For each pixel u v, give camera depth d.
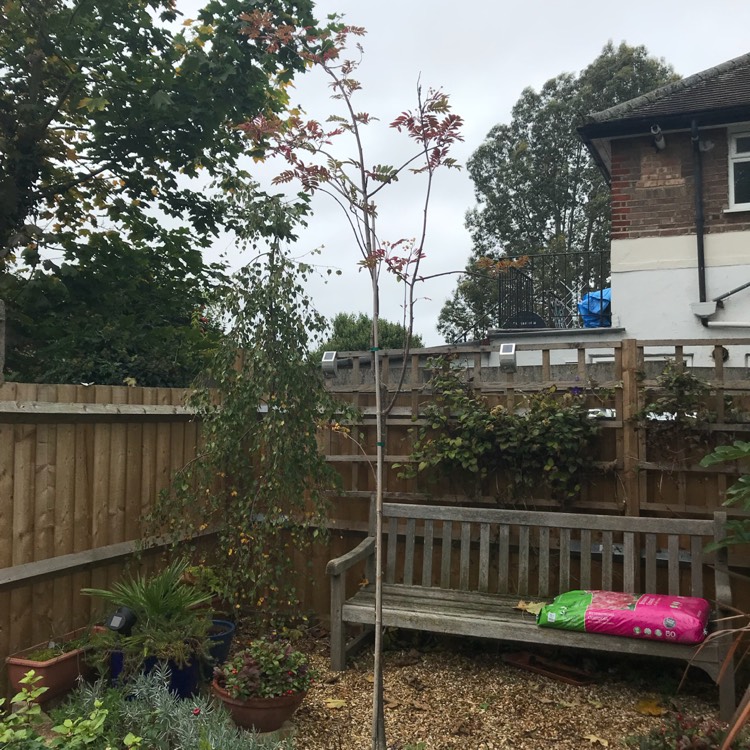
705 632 3.58
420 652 4.59
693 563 4.04
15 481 3.60
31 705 2.98
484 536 4.58
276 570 4.44
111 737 2.91
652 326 8.45
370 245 2.98
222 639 3.99
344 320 15.25
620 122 8.41
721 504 4.29
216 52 6.52
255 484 4.49
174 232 7.84
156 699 3.23
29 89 6.71
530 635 3.80
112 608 3.99
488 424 4.60
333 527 5.10
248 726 3.28
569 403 4.57
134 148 7.05
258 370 4.37
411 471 4.90
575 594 3.98
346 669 4.29
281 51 6.37
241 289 4.50
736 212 8.16
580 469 4.54
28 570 3.60
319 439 5.28
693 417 4.25
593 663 4.27
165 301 7.73
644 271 8.55
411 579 4.76
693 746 2.86
